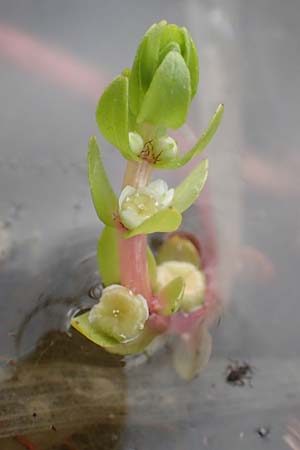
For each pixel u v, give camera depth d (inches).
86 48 3.9
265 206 3.5
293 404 3.0
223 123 3.8
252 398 3.0
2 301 3.2
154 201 3.0
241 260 3.4
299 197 3.5
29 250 3.3
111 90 2.8
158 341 3.1
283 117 3.8
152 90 2.8
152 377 3.0
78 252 3.3
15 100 3.8
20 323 3.1
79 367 3.0
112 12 4.1
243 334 3.2
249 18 4.1
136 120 2.9
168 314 3.1
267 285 3.3
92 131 3.7
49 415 3.0
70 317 3.1
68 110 3.8
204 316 3.2
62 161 3.6
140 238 3.0
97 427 3.0
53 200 3.4
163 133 2.9
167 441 2.9
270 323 3.2
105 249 3.1
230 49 4.0
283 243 3.4
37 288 3.2
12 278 3.2
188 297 3.2
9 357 3.1
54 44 3.9
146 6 4.1
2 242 3.3
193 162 3.6
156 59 2.9
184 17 4.1
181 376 3.1
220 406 3.0
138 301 3.0
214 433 3.0
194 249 3.3
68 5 4.1
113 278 3.1
